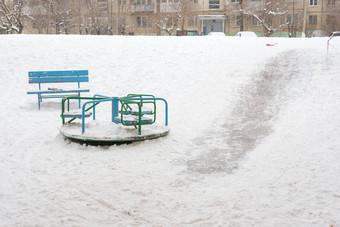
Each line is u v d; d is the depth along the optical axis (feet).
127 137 22.44
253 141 23.56
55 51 47.98
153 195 15.89
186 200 15.40
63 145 22.97
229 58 45.03
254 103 32.32
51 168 19.06
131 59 45.60
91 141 22.85
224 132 25.98
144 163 19.99
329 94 31.50
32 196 15.61
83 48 49.26
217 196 15.72
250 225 13.25
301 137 23.16
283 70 39.99
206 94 35.42
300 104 30.22
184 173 18.61
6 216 13.74
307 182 16.89
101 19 135.64
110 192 16.15
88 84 39.14
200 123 28.40
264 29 141.18
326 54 43.60
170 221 13.62
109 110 32.48
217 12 164.96
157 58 45.78
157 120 29.09
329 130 23.97
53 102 35.45
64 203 15.01
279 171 18.37
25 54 46.42
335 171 17.80
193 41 53.31
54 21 118.21
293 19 141.59
